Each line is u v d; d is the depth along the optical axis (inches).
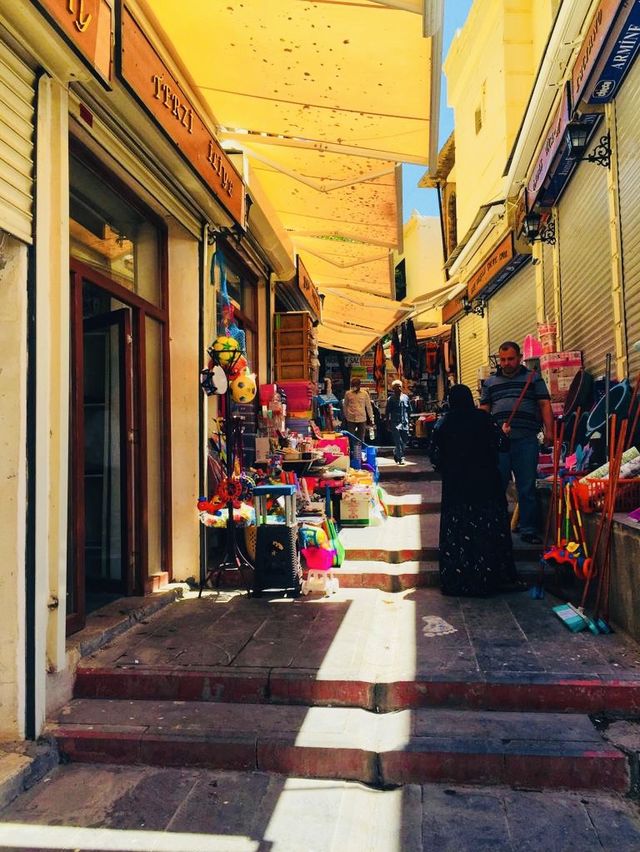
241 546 220.7
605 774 107.3
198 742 116.6
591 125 241.0
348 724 121.6
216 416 233.5
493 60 431.8
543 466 247.6
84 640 147.1
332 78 167.6
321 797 106.9
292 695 131.3
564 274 307.0
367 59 155.7
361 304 470.3
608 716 123.4
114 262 181.8
